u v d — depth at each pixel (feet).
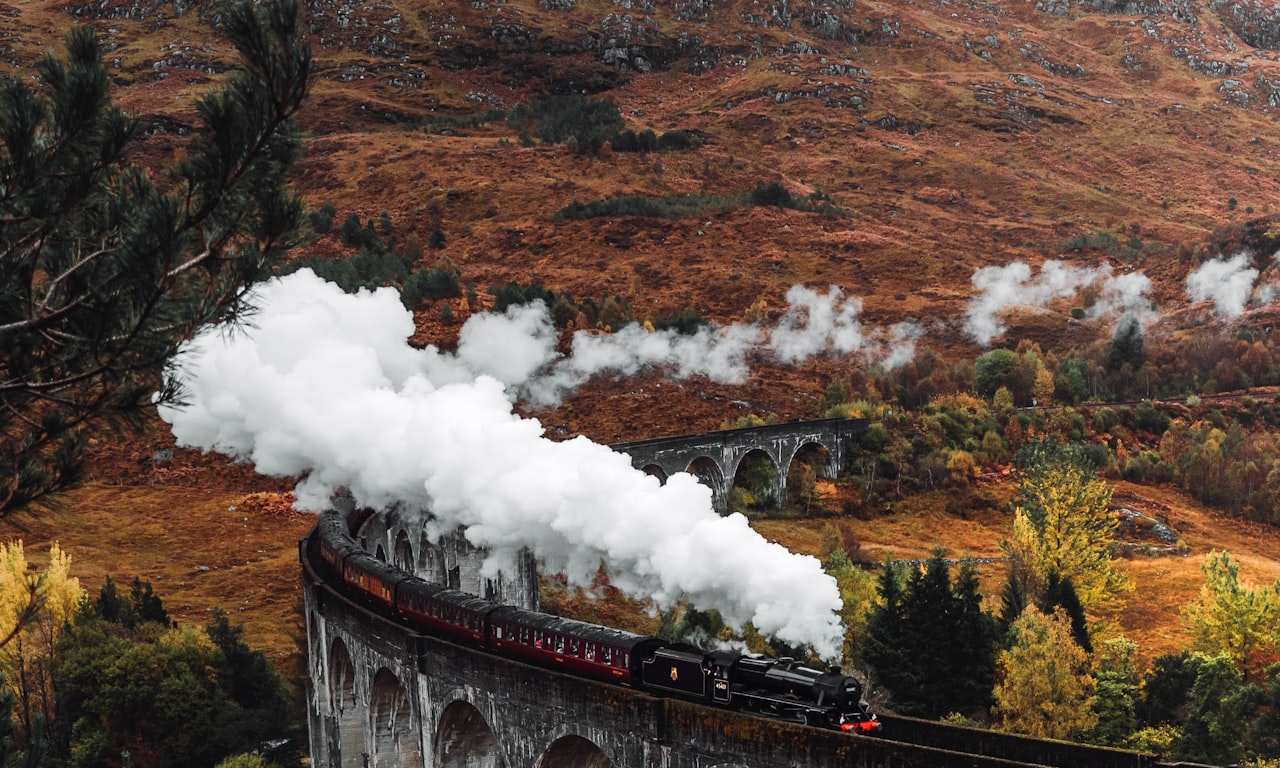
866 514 482.69
